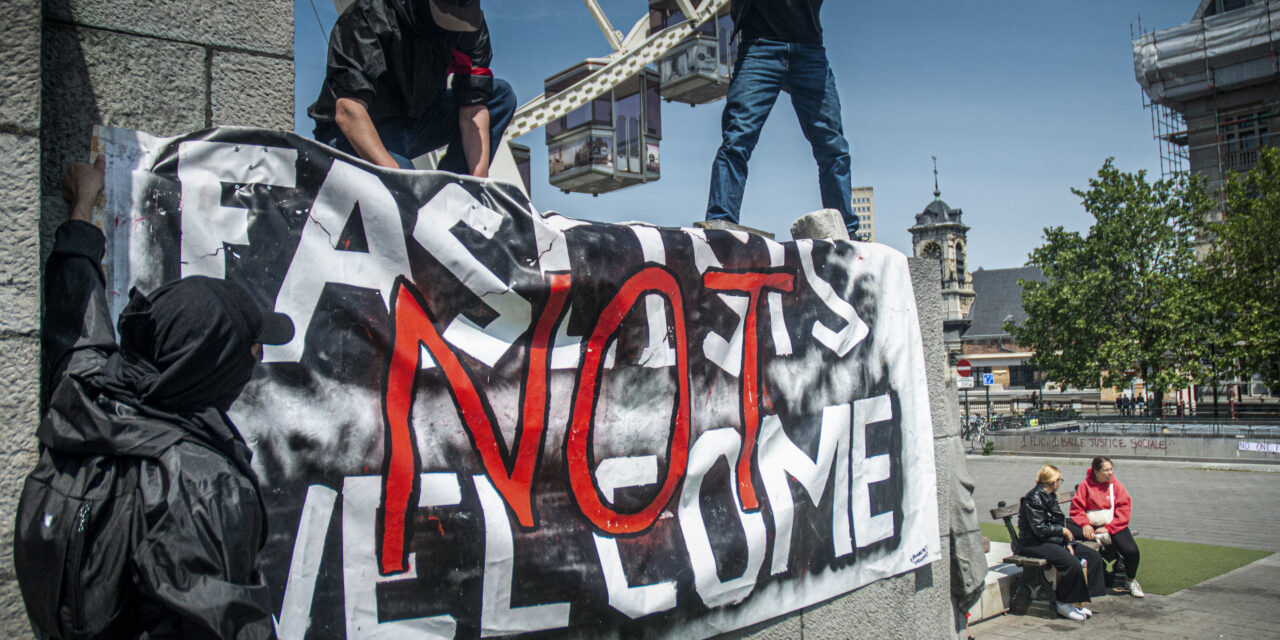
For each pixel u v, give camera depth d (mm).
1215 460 21547
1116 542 7844
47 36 2119
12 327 1812
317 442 2135
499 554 2439
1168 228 37375
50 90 2115
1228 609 7223
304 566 2080
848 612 3748
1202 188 37062
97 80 2203
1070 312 39469
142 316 1479
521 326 2604
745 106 4602
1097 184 38906
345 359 2219
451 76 3469
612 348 2850
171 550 1328
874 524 3867
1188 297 34750
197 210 2047
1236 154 51156
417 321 2367
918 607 4223
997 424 32219
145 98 2287
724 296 3297
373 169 2330
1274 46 47875
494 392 2508
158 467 1395
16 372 1813
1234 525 11938
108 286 1901
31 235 1852
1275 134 49844
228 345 1499
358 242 2285
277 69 2566
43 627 1405
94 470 1406
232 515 1403
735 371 3312
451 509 2361
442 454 2369
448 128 3463
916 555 4102
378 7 2830
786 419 3510
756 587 3223
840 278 3885
